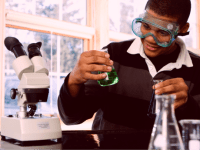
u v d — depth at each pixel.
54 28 3.24
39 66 0.93
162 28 1.08
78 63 1.00
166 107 0.51
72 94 1.11
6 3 2.85
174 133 0.49
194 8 5.53
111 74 1.05
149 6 1.14
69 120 1.23
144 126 1.36
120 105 1.39
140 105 1.37
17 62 0.92
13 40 0.96
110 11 3.93
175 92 0.91
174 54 1.41
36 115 1.03
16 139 0.89
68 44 3.51
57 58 3.39
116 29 4.02
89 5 3.72
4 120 0.99
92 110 1.35
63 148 0.79
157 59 1.41
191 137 0.58
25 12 3.02
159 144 0.49
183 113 1.04
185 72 1.41
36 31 3.15
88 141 0.93
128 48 1.50
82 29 3.51
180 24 1.16
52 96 3.33
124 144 0.87
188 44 5.40
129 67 1.43
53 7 3.31
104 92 1.38
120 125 1.37
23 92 0.91
